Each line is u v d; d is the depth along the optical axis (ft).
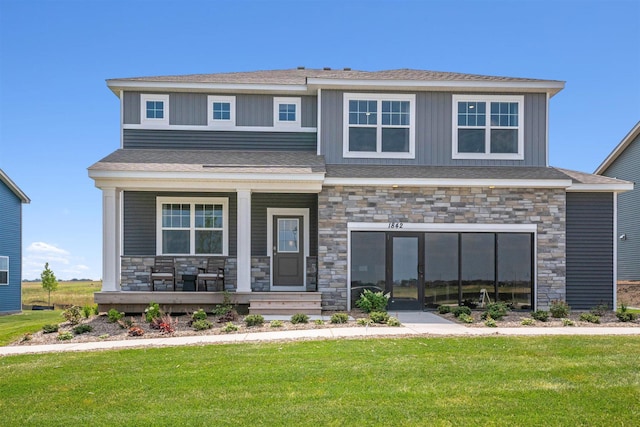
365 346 31.91
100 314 47.50
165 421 20.03
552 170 52.34
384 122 53.42
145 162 49.75
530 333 36.86
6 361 30.22
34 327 44.68
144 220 53.57
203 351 31.40
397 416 20.27
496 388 23.36
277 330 39.09
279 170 47.78
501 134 53.67
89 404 22.16
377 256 49.88
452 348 31.22
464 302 49.98
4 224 81.92
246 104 56.70
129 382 25.03
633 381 24.29
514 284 50.21
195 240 53.98
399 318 44.60
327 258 49.39
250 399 22.31
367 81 52.49
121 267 51.44
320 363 27.68
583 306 51.47
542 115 53.78
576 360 28.12
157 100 56.13
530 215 50.26
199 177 46.83
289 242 55.52
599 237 51.88
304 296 47.55
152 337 37.50
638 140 83.25
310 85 52.85
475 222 49.96
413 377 25.07
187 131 56.13
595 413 20.56
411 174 49.75
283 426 19.45
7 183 82.02
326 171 50.19
